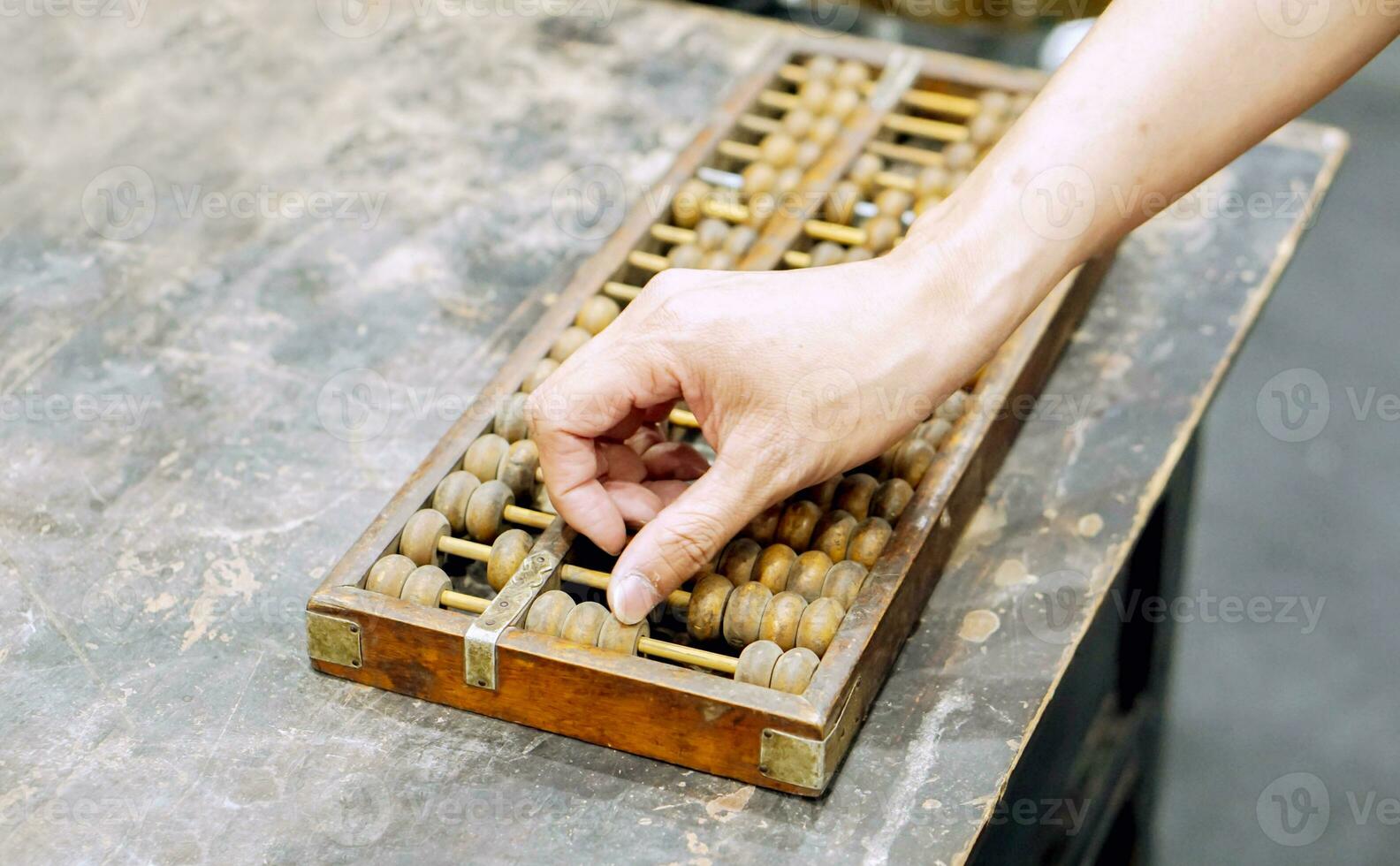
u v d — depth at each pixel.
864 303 1.38
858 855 1.28
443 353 1.83
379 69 2.34
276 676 1.44
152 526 1.60
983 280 1.38
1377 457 3.45
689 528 1.37
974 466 1.58
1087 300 1.89
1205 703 3.02
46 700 1.41
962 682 1.44
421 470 1.55
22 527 1.59
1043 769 1.74
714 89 2.30
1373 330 3.70
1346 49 1.36
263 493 1.63
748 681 1.36
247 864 1.26
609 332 1.43
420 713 1.41
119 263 1.95
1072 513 1.63
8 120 2.21
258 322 1.87
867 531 1.48
